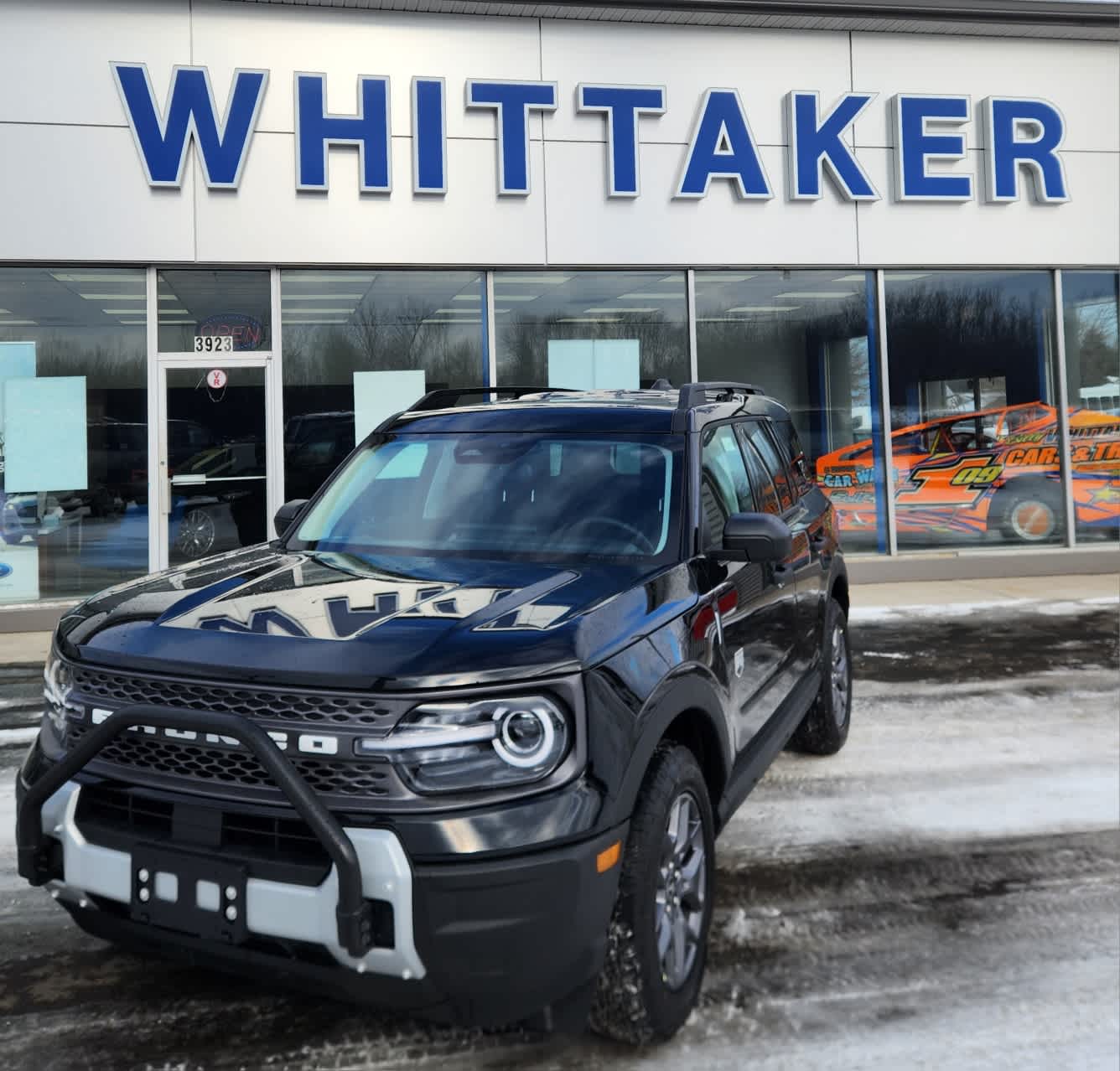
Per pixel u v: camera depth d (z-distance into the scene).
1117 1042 2.77
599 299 10.57
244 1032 2.79
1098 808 4.56
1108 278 11.87
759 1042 2.76
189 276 9.77
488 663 2.39
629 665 2.63
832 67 10.77
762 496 4.33
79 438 9.72
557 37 10.10
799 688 4.54
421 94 9.78
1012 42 11.18
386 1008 2.37
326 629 2.57
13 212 9.17
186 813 2.43
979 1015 2.90
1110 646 7.98
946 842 4.18
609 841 2.40
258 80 9.45
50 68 9.17
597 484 3.54
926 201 11.06
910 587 11.09
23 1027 2.81
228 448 9.95
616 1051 2.72
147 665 2.54
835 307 11.18
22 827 2.60
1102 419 11.95
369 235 9.79
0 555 9.63
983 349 11.59
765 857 4.04
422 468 3.81
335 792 2.34
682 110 10.40
